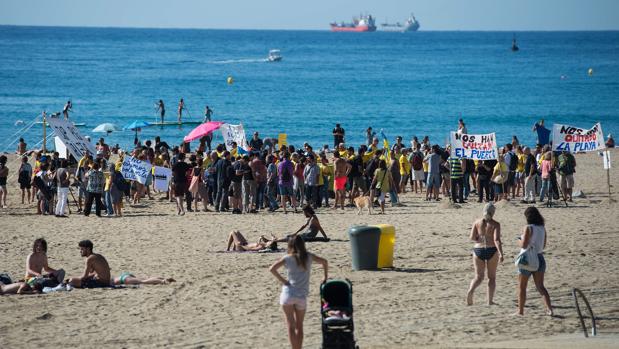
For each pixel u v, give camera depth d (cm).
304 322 3584
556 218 6316
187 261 4853
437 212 6688
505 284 4216
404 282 4278
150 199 7662
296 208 6856
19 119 15688
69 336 3403
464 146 7212
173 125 15300
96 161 6619
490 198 7550
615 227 5891
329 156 10438
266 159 6962
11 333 3456
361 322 3572
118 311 3784
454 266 4650
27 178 7388
